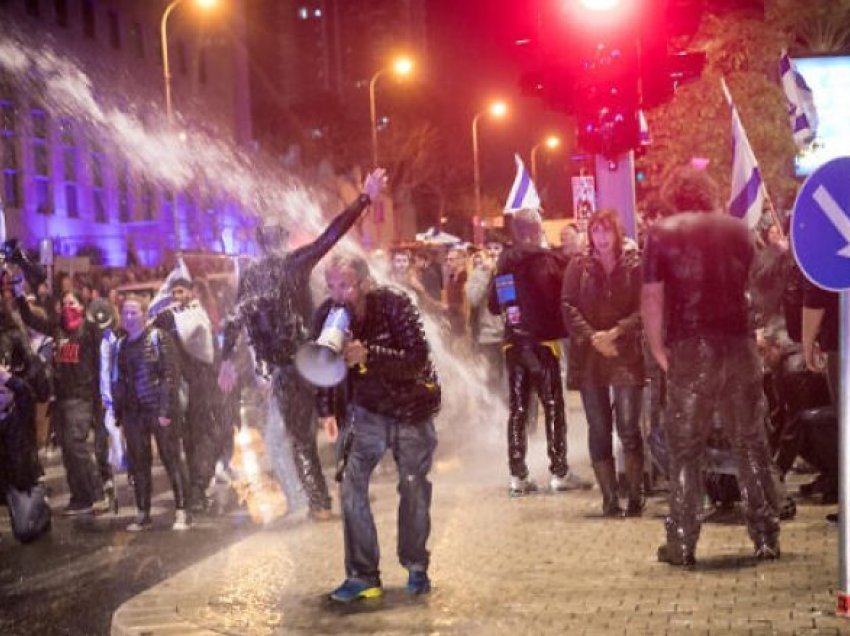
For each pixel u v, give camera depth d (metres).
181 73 69.31
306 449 11.05
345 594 7.55
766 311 11.66
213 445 12.56
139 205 62.50
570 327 10.09
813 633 6.17
